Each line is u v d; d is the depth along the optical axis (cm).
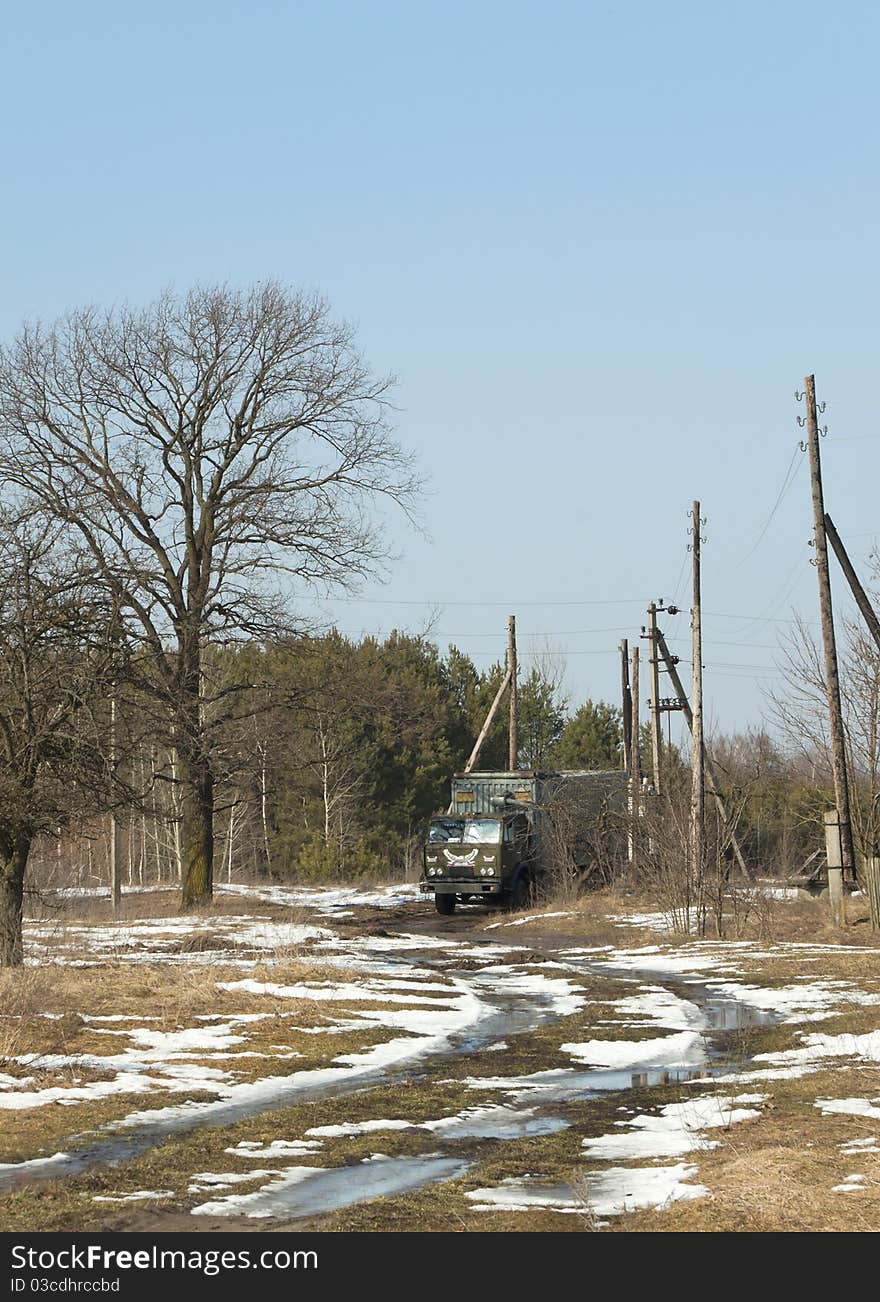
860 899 3731
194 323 4203
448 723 7988
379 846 7531
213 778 4291
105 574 2414
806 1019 1962
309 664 6781
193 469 4231
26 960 2603
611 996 2305
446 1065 1652
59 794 2317
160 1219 967
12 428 3925
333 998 2155
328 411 4219
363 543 4234
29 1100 1355
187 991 2080
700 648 3969
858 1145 1120
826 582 3812
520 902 4634
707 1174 1055
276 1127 1280
